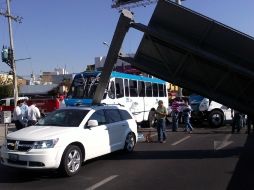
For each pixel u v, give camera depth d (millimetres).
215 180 9133
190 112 21344
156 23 11156
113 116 12320
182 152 13367
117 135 12281
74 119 10922
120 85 21156
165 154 12969
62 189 8602
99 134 11180
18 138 9688
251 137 17266
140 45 11805
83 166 11039
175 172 10094
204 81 11945
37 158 9328
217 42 10633
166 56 11930
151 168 10656
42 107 28688
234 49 10508
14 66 32781
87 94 19797
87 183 9086
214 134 19078
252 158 11961
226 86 11586
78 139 10203
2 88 64250
